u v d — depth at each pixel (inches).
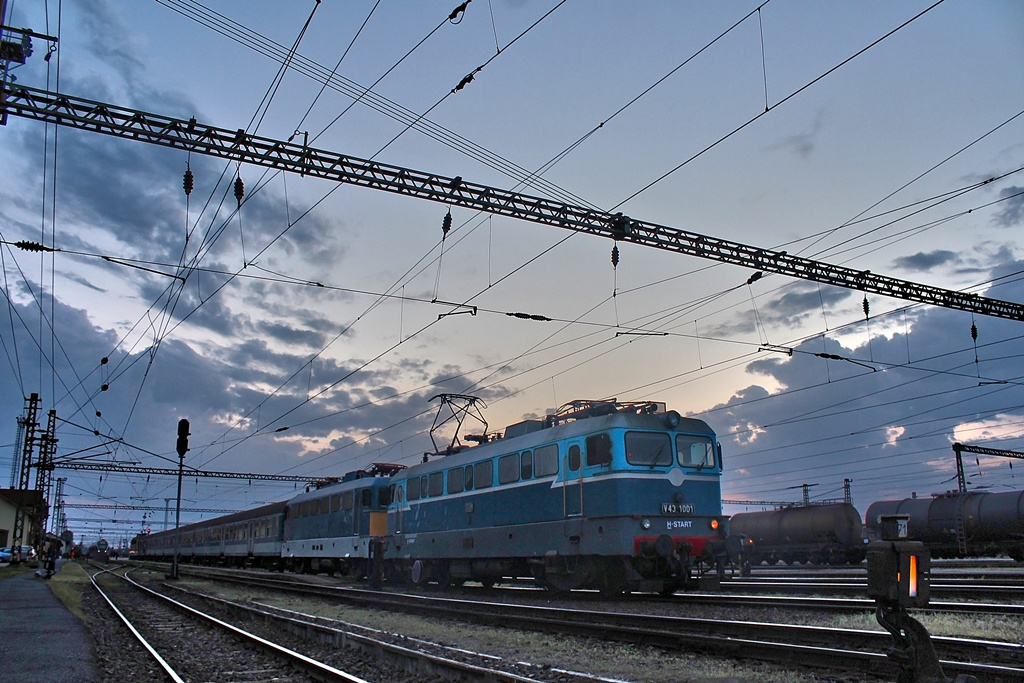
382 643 471.2
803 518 1688.0
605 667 421.7
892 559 261.9
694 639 454.6
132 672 461.7
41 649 535.8
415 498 1109.7
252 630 656.4
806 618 549.0
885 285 883.4
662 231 750.5
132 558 4015.8
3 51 543.2
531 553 839.7
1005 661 366.6
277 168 607.8
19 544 2282.2
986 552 1544.0
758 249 802.2
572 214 709.3
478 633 573.0
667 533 745.0
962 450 1903.3
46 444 2335.1
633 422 764.0
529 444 872.9
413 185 648.4
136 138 567.5
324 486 1584.6
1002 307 960.9
